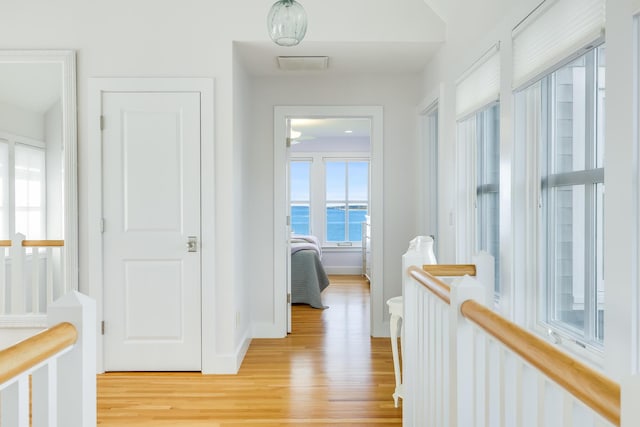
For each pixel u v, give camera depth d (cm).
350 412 289
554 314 230
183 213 359
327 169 887
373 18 359
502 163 250
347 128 770
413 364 241
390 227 455
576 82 207
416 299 236
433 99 386
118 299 359
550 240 232
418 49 377
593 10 166
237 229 378
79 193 358
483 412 144
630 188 144
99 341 357
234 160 365
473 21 294
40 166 579
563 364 88
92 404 141
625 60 146
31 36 356
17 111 537
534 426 108
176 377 350
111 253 359
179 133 358
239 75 388
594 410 77
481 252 259
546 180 234
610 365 153
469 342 155
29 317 381
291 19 237
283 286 457
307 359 391
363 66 424
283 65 414
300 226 887
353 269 877
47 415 123
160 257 359
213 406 298
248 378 347
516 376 112
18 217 541
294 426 271
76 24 356
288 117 460
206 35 357
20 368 106
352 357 396
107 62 357
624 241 146
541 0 204
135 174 359
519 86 227
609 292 154
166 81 356
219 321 360
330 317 542
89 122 356
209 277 358
